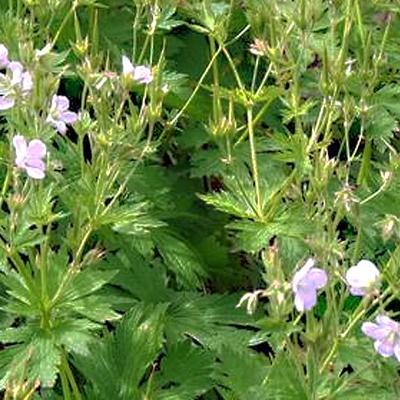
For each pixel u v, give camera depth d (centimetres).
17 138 103
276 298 94
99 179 109
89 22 146
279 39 128
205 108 143
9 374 105
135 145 110
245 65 151
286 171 131
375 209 127
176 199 138
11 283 108
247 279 136
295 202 116
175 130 144
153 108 111
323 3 129
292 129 144
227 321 124
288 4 127
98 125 112
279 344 102
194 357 116
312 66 141
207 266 136
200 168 135
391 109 136
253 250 114
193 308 125
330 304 100
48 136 109
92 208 109
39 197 106
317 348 100
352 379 102
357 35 140
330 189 127
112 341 116
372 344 102
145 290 125
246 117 144
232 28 150
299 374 100
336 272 99
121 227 115
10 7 132
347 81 121
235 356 109
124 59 110
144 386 116
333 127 139
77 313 114
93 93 111
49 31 142
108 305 109
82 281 109
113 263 125
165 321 123
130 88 111
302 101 137
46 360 106
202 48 151
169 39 150
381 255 127
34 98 106
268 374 103
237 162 131
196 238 137
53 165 109
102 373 115
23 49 107
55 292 109
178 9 140
